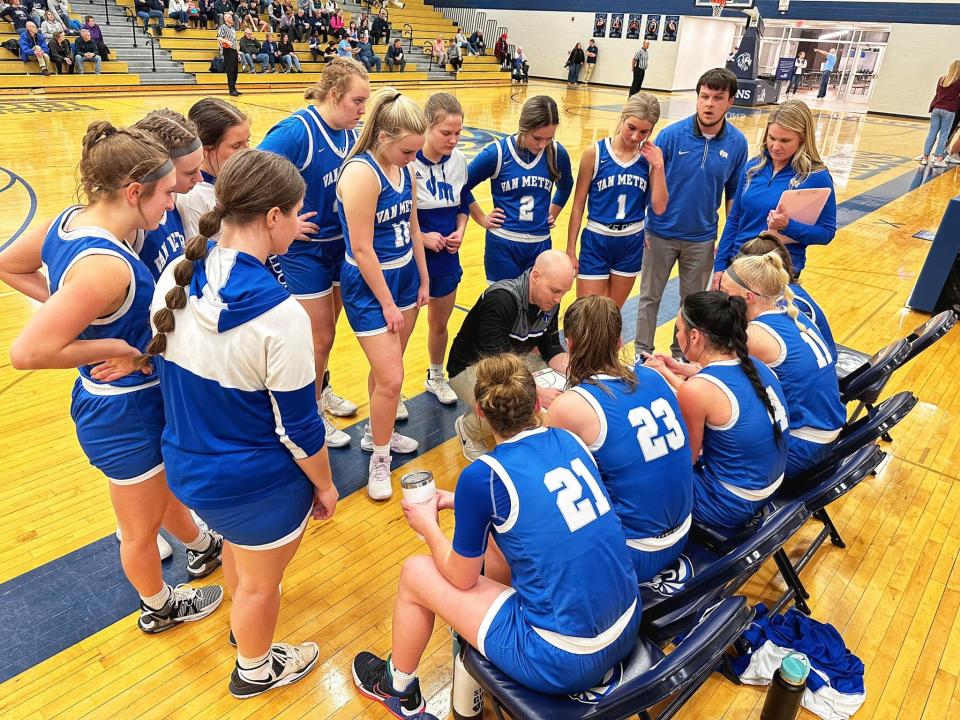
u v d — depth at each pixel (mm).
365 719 2053
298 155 2828
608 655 1596
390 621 2430
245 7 19703
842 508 3135
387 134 2500
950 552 2873
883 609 2553
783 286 2580
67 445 3316
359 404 3852
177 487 1673
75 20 16016
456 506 1644
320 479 1771
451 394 3906
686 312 2234
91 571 2545
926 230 8070
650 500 1856
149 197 1719
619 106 18875
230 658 2238
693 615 1818
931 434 3795
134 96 15500
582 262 3902
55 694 2068
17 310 4777
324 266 3086
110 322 1726
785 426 2258
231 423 1602
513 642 1624
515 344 2928
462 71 23922
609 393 1862
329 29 20922
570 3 25859
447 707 2113
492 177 3527
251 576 1857
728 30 25391
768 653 2230
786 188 3521
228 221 1569
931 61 20297
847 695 2143
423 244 3193
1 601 2381
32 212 6828
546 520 1559
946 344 4957
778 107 3463
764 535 1866
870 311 5547
